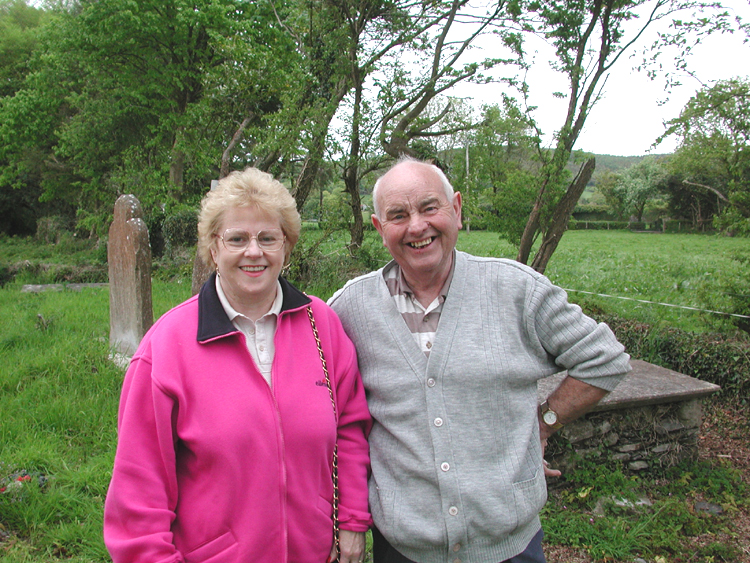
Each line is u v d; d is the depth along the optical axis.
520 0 5.30
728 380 4.45
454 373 1.53
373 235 10.43
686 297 6.53
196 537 1.33
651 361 4.96
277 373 1.43
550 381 3.59
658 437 3.44
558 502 3.10
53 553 2.50
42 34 16.89
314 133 7.89
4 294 10.38
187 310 1.45
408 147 8.99
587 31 5.18
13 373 4.59
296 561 1.41
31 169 21.00
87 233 21.80
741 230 4.75
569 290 7.24
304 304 1.56
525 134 5.68
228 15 14.05
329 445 1.47
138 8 14.38
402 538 1.52
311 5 8.27
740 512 3.08
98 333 6.26
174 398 1.33
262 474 1.34
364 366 1.68
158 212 15.19
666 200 38.69
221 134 10.75
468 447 1.51
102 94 17.38
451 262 1.68
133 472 1.29
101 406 4.04
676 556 2.69
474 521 1.48
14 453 3.25
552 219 5.74
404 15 8.62
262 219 1.45
